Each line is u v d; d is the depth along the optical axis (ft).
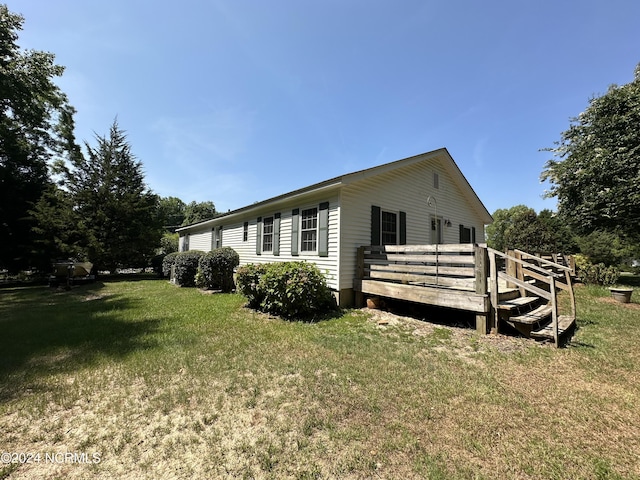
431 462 6.40
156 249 62.54
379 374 10.96
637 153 34.88
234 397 9.33
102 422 8.09
